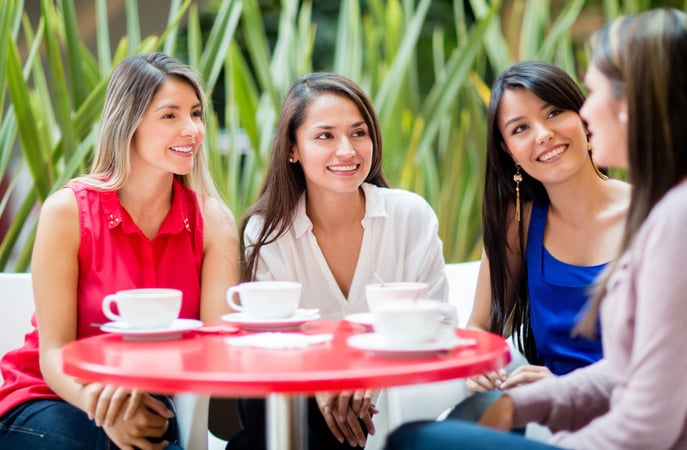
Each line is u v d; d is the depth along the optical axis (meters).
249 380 1.36
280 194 2.48
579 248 2.29
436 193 3.92
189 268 2.33
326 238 2.52
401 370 1.41
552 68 2.25
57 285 2.15
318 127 2.36
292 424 1.60
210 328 1.89
